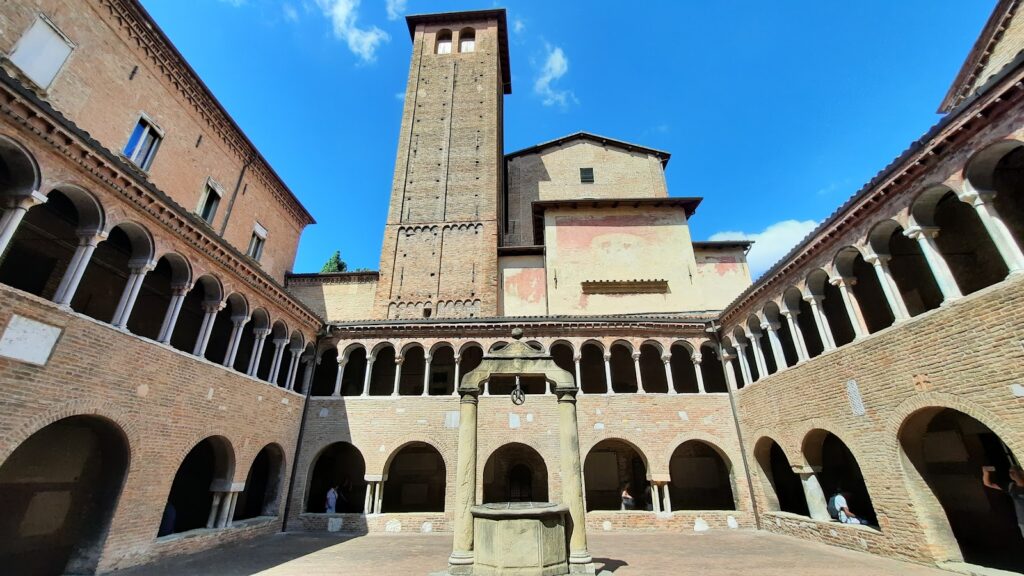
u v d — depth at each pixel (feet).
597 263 105.40
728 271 107.86
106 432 42.01
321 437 71.72
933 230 41.04
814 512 55.52
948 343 38.60
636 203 110.22
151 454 44.11
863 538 47.47
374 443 71.15
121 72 63.26
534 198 133.59
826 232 51.11
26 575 41.73
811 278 56.39
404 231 117.29
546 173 136.46
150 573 40.27
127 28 63.82
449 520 67.46
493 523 37.14
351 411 73.26
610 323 78.54
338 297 110.52
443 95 139.64
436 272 110.52
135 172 41.78
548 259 106.42
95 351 39.09
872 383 46.21
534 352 45.98
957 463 50.42
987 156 36.32
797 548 51.31
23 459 43.01
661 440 72.08
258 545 55.72
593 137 139.95
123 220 42.24
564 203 109.60
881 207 45.06
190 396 49.57
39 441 44.34
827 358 52.90
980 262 47.42
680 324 79.36
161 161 70.74
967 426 49.47
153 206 44.83
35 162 34.35
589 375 87.76
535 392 81.97
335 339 77.97
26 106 32.73
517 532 36.47
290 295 67.67
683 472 84.23
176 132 73.97
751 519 67.77
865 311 61.77
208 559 46.91
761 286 64.49
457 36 152.97
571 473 40.78
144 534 43.06
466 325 78.07
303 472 69.67
